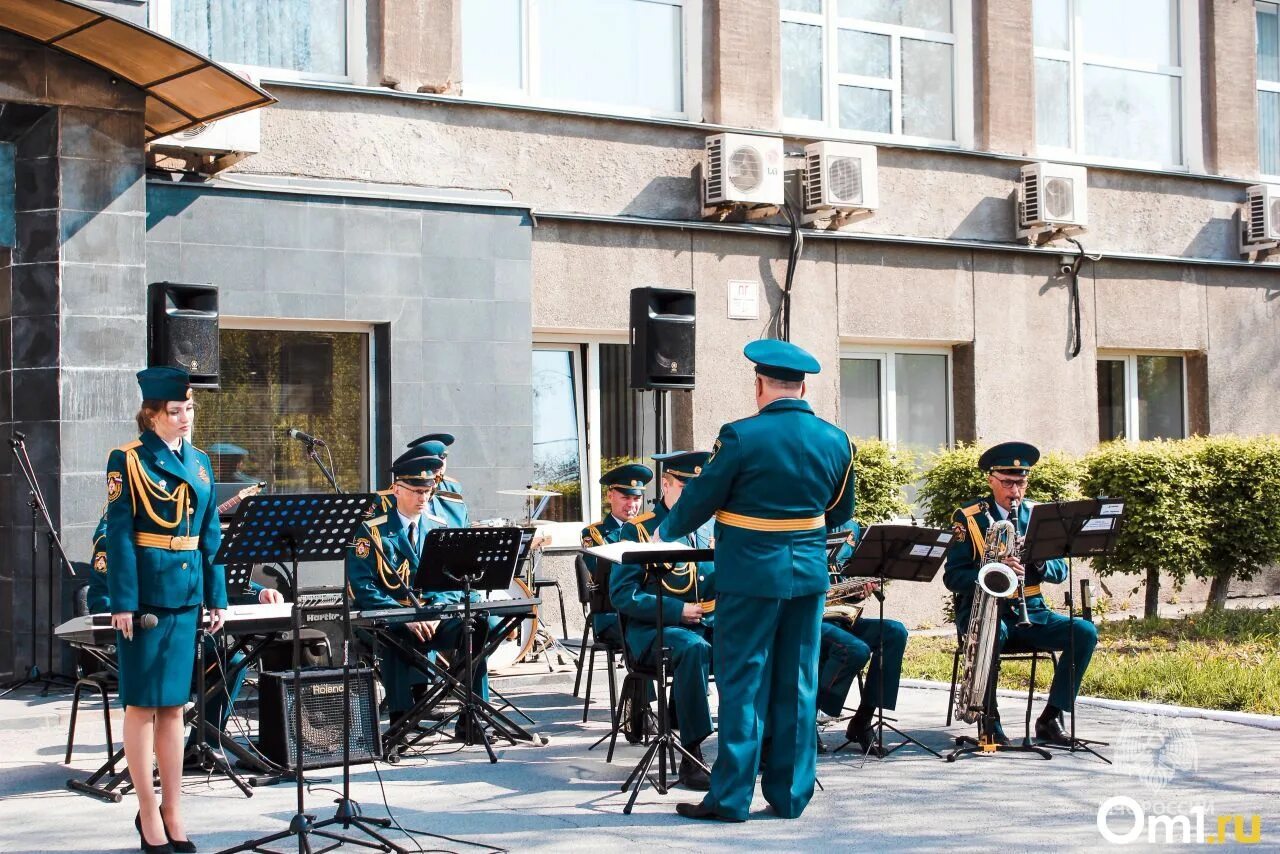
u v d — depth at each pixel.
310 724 7.43
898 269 14.71
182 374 6.42
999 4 15.37
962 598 8.53
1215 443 13.98
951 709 9.05
